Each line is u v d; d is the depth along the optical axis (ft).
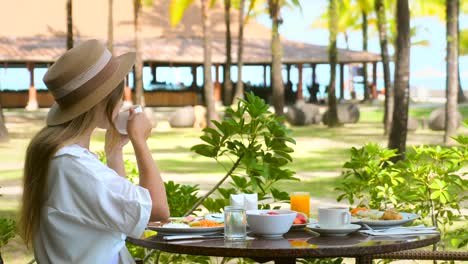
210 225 8.89
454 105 70.33
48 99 136.98
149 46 144.15
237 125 11.23
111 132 8.20
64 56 7.72
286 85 157.89
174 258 13.14
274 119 11.32
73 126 7.73
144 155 7.94
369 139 80.69
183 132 89.25
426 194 13.17
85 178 7.48
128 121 8.04
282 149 11.34
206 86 96.17
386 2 152.35
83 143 7.77
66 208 7.52
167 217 7.89
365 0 153.48
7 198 36.78
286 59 146.10
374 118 118.01
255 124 11.28
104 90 7.70
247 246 7.94
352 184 13.29
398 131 55.98
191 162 59.21
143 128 8.05
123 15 154.61
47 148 7.59
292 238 8.52
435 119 87.35
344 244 8.05
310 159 61.31
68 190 7.53
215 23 162.20
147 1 157.07
